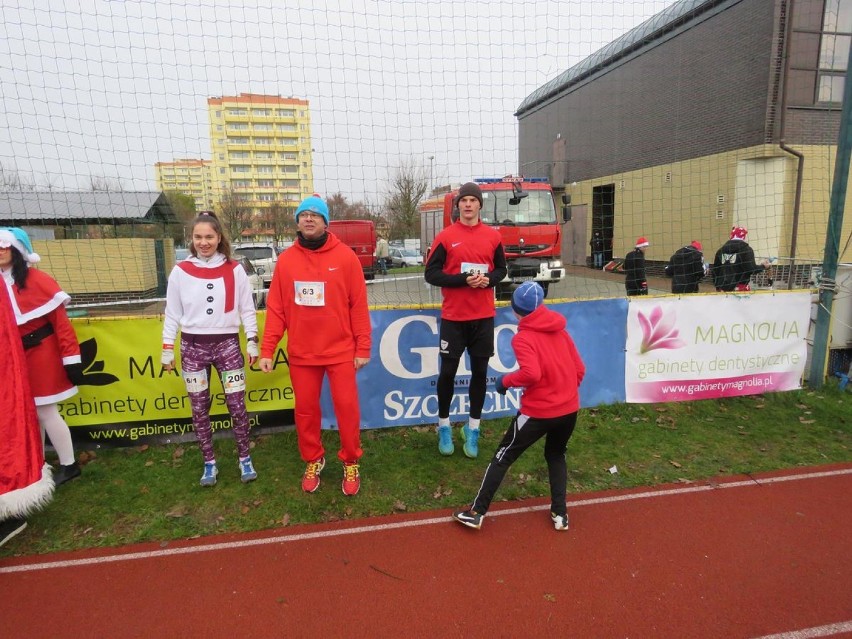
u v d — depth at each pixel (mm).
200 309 3514
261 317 4371
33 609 2586
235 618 2521
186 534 3193
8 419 3053
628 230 18766
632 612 2531
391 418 4699
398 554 2998
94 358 4199
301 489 3682
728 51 14445
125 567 2898
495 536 3168
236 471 3941
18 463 3070
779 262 12750
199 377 3598
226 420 4461
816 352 5512
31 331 3500
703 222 15695
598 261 20156
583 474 3910
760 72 13523
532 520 3338
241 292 3658
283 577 2812
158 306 5688
